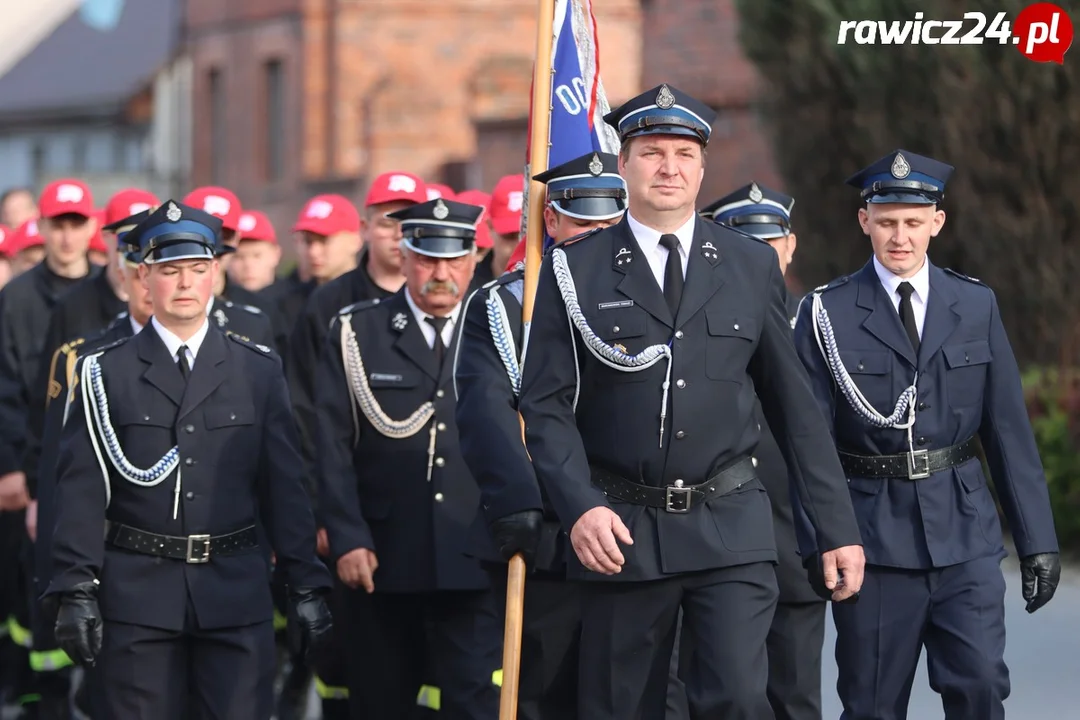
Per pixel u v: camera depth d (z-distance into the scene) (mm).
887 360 16500
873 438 16469
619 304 13477
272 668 16125
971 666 16047
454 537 18328
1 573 23953
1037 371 32094
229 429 16062
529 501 14320
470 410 15055
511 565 14383
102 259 28422
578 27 17516
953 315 16578
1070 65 31016
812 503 13664
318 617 16109
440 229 18531
